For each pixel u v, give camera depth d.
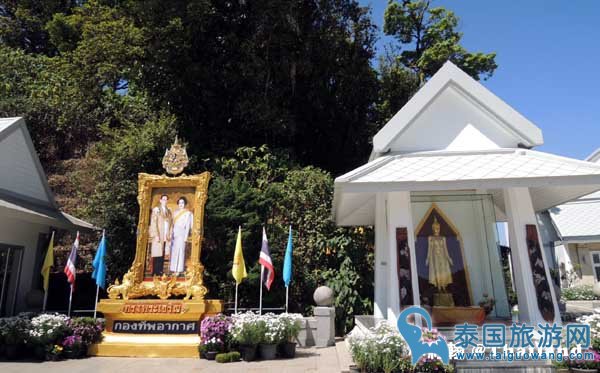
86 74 17.09
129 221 15.06
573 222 22.92
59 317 10.55
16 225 13.11
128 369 8.88
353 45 22.89
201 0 16.98
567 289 19.77
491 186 8.55
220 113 20.02
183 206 12.03
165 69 18.19
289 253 11.95
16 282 13.02
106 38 16.11
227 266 13.38
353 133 22.98
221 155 18.61
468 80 10.55
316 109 22.11
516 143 10.49
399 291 8.84
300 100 21.77
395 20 30.89
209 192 14.48
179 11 17.08
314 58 21.45
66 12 28.22
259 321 10.08
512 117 10.37
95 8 17.28
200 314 10.83
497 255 10.45
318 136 22.73
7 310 12.63
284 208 15.57
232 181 15.38
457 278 10.40
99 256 11.78
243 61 19.55
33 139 22.19
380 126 23.61
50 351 9.90
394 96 26.30
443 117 10.72
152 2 16.47
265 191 15.54
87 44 16.25
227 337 10.08
